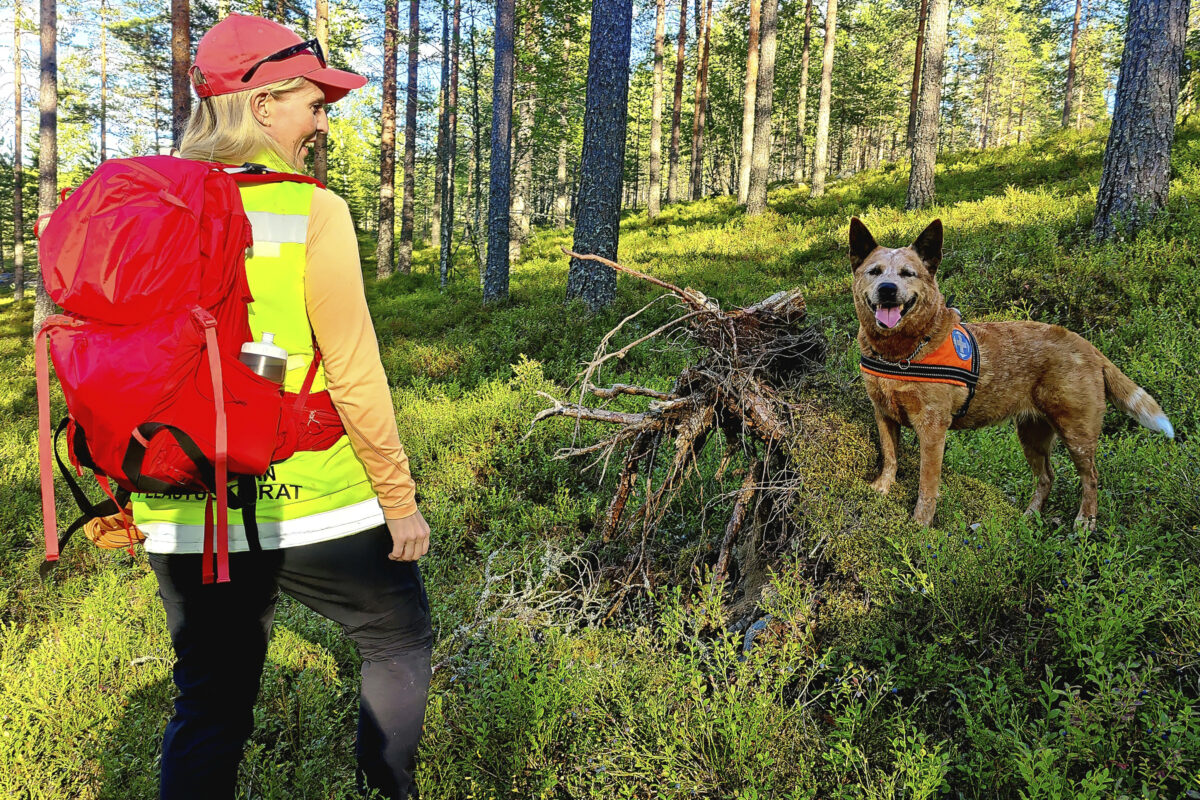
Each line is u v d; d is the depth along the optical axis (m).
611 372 7.39
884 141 62.88
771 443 3.45
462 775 2.35
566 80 21.83
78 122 34.16
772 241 15.88
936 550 2.77
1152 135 7.79
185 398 1.40
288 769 2.56
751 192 20.88
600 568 3.84
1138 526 2.89
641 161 54.59
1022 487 3.87
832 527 3.10
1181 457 3.39
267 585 1.73
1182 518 3.09
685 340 3.80
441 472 5.23
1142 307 6.11
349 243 1.63
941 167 20.08
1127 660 2.30
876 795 1.98
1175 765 1.87
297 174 1.63
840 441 3.43
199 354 1.40
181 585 1.67
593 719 2.58
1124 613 2.19
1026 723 2.22
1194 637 2.25
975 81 63.97
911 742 2.07
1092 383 3.34
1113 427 4.78
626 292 11.11
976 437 4.31
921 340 3.16
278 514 1.62
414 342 11.35
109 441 1.38
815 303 8.85
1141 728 2.10
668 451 4.40
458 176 34.91
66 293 1.36
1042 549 2.69
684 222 23.41
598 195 10.11
